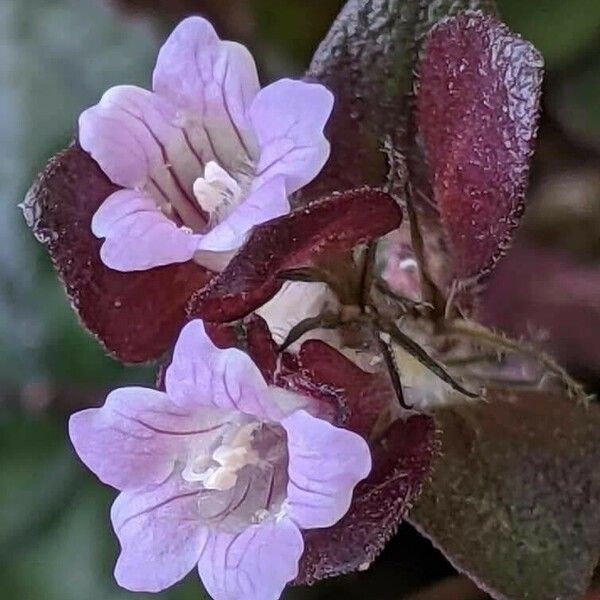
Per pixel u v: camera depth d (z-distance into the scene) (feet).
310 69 0.31
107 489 0.45
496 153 0.29
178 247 0.28
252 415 0.28
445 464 0.31
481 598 0.40
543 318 0.42
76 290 0.29
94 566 0.44
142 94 0.29
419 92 0.30
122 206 0.28
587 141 0.45
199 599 0.43
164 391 0.29
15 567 0.45
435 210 0.31
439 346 0.31
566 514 0.31
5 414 0.46
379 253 0.31
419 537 0.43
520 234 0.43
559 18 0.44
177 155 0.29
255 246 0.27
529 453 0.31
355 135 0.31
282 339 0.30
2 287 0.46
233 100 0.29
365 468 0.26
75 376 0.45
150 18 0.46
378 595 0.42
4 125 0.46
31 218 0.29
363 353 0.29
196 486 0.28
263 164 0.28
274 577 0.27
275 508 0.28
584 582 0.30
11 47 0.47
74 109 0.46
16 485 0.45
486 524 0.31
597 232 0.44
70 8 0.47
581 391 0.31
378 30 0.31
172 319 0.30
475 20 0.29
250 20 0.45
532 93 0.29
